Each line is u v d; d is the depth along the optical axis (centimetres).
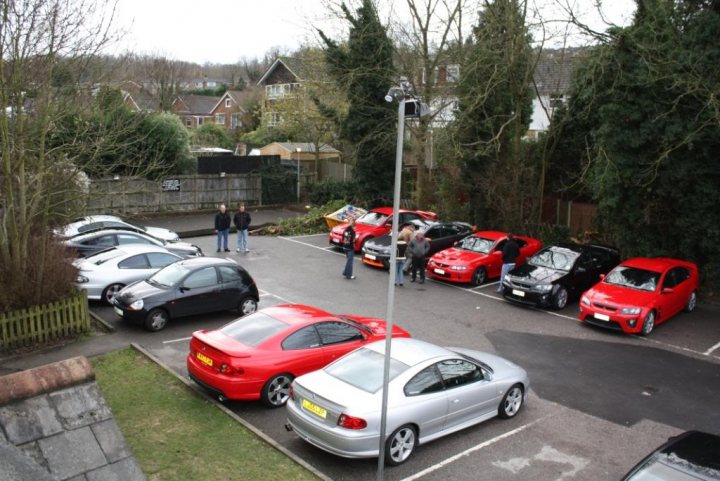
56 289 1290
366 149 2834
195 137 5316
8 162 1195
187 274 1370
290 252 2289
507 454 862
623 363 1251
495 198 2353
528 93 2425
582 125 2298
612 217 1916
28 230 1247
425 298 1723
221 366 936
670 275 1541
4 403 352
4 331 1196
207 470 769
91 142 1545
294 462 800
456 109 2545
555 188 2492
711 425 980
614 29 1742
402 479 787
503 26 2134
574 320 1548
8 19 1149
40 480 320
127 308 1310
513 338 1394
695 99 1631
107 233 1744
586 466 838
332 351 1022
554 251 1772
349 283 1850
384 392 691
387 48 2675
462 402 883
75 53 1281
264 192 3359
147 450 815
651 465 656
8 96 1205
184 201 3083
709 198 1720
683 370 1220
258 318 1043
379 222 2288
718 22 1571
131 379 1058
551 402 1052
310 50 3450
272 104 5097
